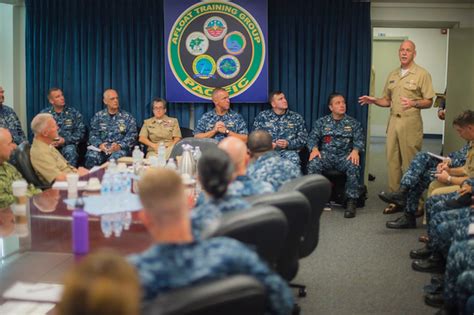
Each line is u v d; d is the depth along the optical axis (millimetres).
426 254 4098
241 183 2531
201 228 1699
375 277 3758
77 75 6062
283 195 2273
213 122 5770
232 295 1263
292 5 5820
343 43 5824
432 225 3688
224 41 5816
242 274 1383
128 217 2609
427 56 11258
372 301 3352
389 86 5688
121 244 2207
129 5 5918
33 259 2168
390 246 4441
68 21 5988
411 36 11203
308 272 3848
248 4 5738
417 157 4875
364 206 5781
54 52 6043
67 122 5898
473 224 3139
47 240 2350
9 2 6059
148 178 1515
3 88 6277
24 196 2750
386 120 11281
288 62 5898
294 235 2383
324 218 5301
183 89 5910
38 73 6105
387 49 10914
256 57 5812
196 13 5797
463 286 2621
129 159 4500
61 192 3234
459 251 2879
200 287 1273
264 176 3006
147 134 5859
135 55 6012
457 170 4398
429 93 5473
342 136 5629
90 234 2350
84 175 3818
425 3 5949
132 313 1001
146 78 6008
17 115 6320
